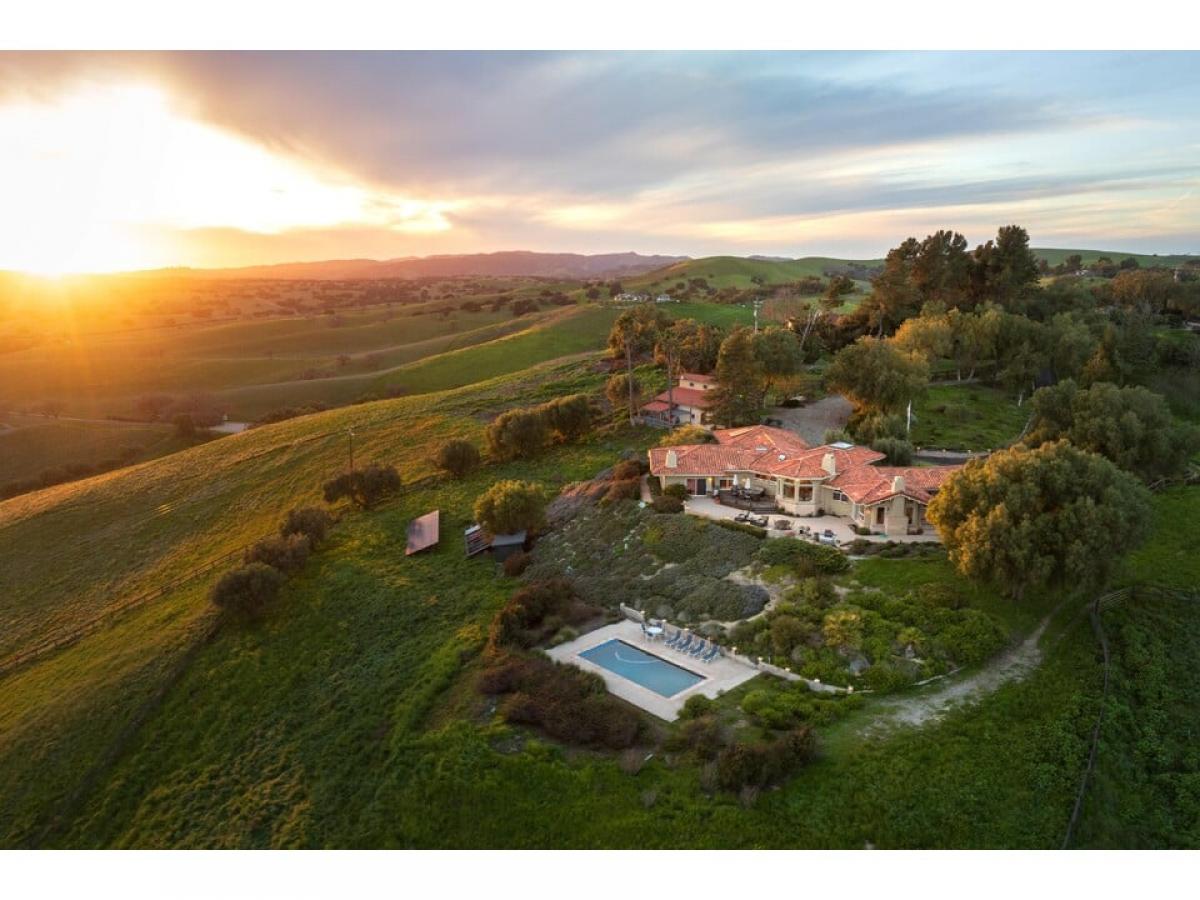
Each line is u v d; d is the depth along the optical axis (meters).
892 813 29.75
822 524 56.25
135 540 80.56
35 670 56.91
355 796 36.62
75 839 38.94
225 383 185.88
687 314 170.38
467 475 80.00
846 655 39.31
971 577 42.28
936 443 75.69
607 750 34.69
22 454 138.62
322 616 54.62
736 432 73.88
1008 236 117.69
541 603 48.69
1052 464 43.22
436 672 44.28
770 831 29.42
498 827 32.22
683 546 54.41
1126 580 46.25
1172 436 61.59
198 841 36.31
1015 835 29.05
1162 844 29.86
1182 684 37.78
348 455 94.00
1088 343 93.69
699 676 40.47
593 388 107.44
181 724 46.19
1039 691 36.53
